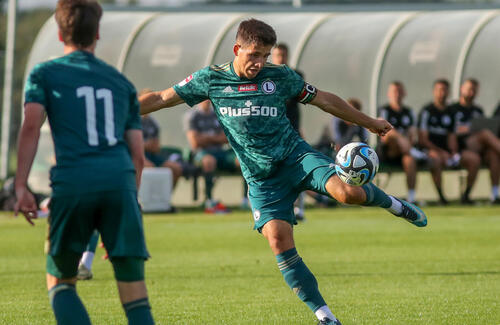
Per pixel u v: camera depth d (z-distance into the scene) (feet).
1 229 146.61
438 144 189.06
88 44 46.09
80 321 43.42
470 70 213.46
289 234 57.88
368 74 218.18
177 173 184.65
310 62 222.28
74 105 44.27
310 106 217.36
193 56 224.74
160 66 224.94
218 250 111.65
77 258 45.06
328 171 58.80
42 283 82.74
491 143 184.96
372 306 67.15
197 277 85.61
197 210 193.26
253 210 59.77
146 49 226.79
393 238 123.85
